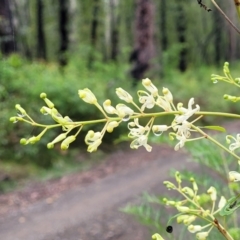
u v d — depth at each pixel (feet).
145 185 25.59
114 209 21.74
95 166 30.91
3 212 22.56
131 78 49.26
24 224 20.89
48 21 78.95
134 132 3.34
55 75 41.22
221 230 3.75
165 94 3.37
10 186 26.37
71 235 19.22
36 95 32.76
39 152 30.76
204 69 79.71
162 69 60.08
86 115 34.65
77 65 50.85
